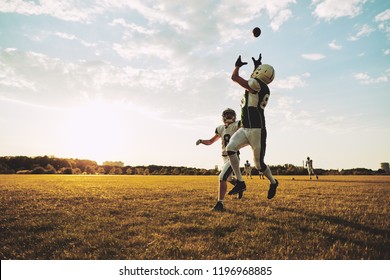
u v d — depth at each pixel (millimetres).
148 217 5867
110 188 12875
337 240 4180
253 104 6070
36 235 4570
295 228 4836
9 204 7672
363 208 7012
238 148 6188
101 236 4426
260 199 8656
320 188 12938
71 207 7148
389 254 3723
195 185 15109
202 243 4059
